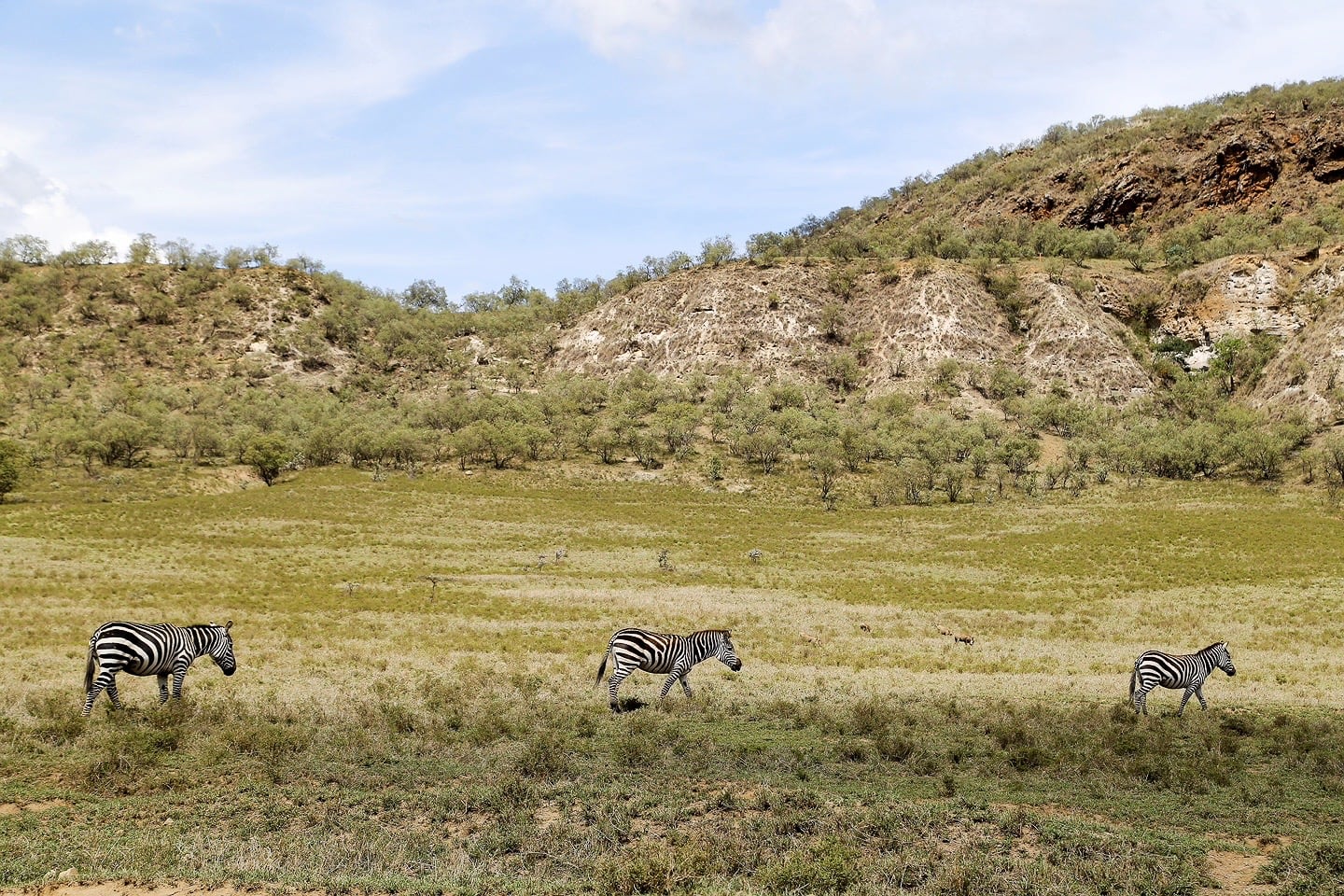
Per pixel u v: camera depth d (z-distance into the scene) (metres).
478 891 9.40
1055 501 84.06
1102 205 183.88
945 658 27.95
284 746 14.94
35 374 137.75
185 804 12.51
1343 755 16.19
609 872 9.76
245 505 76.31
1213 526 65.12
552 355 163.38
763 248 169.00
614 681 18.88
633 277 171.12
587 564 55.72
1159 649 30.62
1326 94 187.75
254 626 31.05
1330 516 68.38
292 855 10.52
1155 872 10.70
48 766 14.05
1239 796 13.97
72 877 9.30
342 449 105.38
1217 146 180.62
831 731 17.67
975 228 186.25
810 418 111.69
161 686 18.56
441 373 159.38
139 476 91.81
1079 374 124.31
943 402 120.94
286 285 177.00
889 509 84.25
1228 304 128.62
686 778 14.20
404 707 18.52
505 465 103.50
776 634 32.25
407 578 48.03
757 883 10.02
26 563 45.97
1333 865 10.94
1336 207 155.88
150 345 150.00
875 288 148.50
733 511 83.19
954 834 11.99
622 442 108.38
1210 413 110.94
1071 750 16.20
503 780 13.45
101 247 178.88
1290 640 32.31
